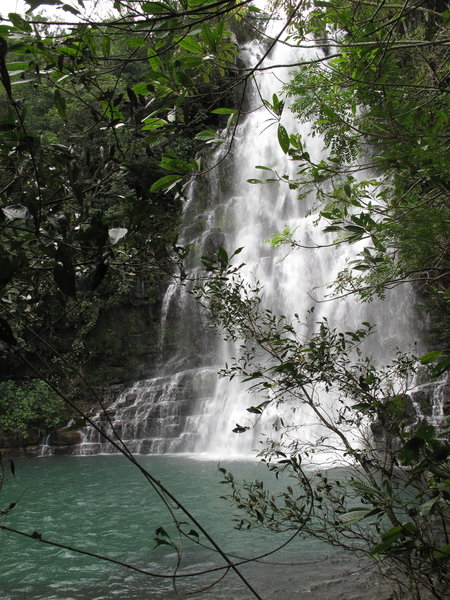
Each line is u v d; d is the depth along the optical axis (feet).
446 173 11.35
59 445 57.11
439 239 12.71
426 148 11.93
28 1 5.90
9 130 5.57
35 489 38.50
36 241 5.87
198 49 7.37
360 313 60.18
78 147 7.00
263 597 16.76
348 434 40.96
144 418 58.70
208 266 9.19
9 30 6.21
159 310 70.90
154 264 7.75
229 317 12.73
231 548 22.74
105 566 21.62
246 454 51.01
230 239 77.77
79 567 21.67
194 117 7.61
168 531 26.35
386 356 57.26
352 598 15.79
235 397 56.95
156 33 7.24
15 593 19.11
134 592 18.52
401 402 9.78
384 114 11.80
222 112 7.66
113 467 46.96
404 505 8.05
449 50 14.14
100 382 65.46
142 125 7.36
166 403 59.11
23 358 5.40
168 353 69.05
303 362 11.82
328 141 14.21
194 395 60.03
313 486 27.89
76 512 31.42
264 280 69.26
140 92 7.27
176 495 34.24
